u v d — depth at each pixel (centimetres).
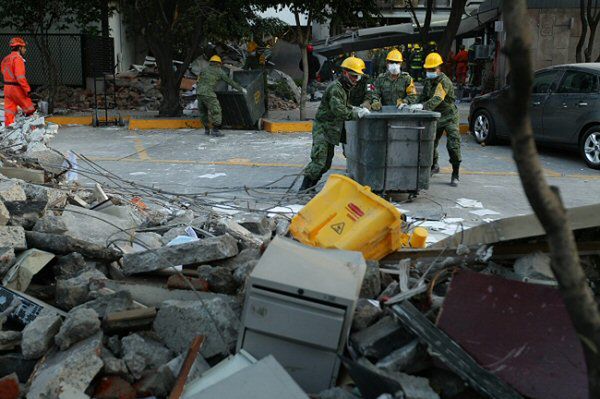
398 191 927
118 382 358
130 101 2147
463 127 1700
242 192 969
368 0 1770
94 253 499
